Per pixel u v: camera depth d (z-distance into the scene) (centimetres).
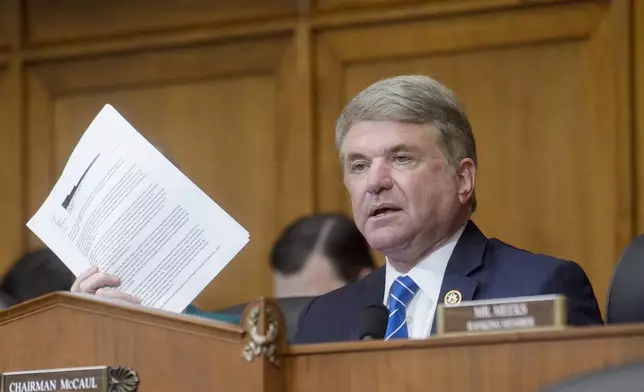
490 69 632
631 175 599
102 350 267
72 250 340
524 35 625
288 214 663
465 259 346
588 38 614
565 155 613
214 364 254
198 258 332
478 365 235
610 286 331
